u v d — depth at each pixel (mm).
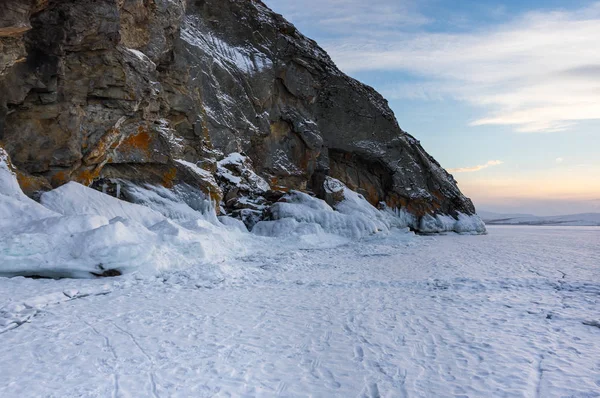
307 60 38094
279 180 35562
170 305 9836
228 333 7773
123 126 20781
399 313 9477
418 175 44531
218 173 28188
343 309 9820
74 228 13492
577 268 17141
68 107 18234
